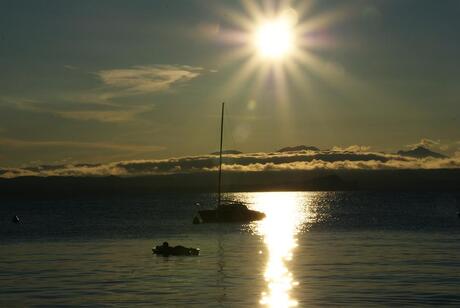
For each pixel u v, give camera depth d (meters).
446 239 104.00
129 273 63.88
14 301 49.16
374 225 143.62
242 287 54.81
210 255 81.44
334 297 49.91
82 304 47.78
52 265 70.94
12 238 114.31
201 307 46.72
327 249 88.06
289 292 52.19
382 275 60.97
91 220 175.12
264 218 159.88
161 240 106.69
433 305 46.97
